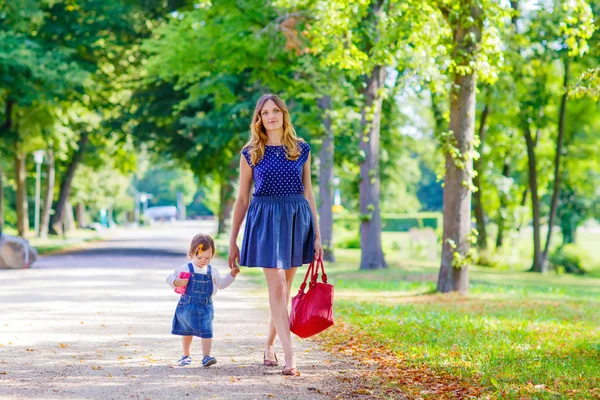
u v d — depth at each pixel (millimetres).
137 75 36688
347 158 34094
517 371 7113
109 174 70062
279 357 7762
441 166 15805
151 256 30250
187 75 25281
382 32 15586
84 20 32469
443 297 15297
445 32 14562
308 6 19578
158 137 35531
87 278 18531
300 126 28266
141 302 13133
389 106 35375
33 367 6863
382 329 10078
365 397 5938
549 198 45406
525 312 12961
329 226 29922
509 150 37625
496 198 38625
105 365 7039
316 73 22547
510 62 21578
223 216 46281
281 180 6930
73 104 37375
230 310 12336
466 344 8664
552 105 34906
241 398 5785
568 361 7801
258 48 22953
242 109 29438
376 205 25469
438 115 30422
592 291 21969
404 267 27656
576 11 12547
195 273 7066
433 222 59844
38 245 36688
